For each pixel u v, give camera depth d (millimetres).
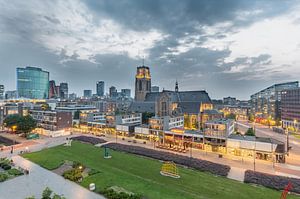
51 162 68812
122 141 106688
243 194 46344
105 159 73000
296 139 120188
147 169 62688
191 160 69625
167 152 81000
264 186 50938
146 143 102062
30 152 83062
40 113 135125
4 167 62406
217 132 86125
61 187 50062
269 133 145250
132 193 46000
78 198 44344
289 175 59594
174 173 57719
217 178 55938
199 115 155875
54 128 124625
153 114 161875
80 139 107812
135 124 126125
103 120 144625
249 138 82500
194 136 91625
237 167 66062
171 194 45875
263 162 71875
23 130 116312
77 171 57500
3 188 49000
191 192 47250
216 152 85000
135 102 194125
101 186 50312
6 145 97938
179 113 162125
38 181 53688
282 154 71188
